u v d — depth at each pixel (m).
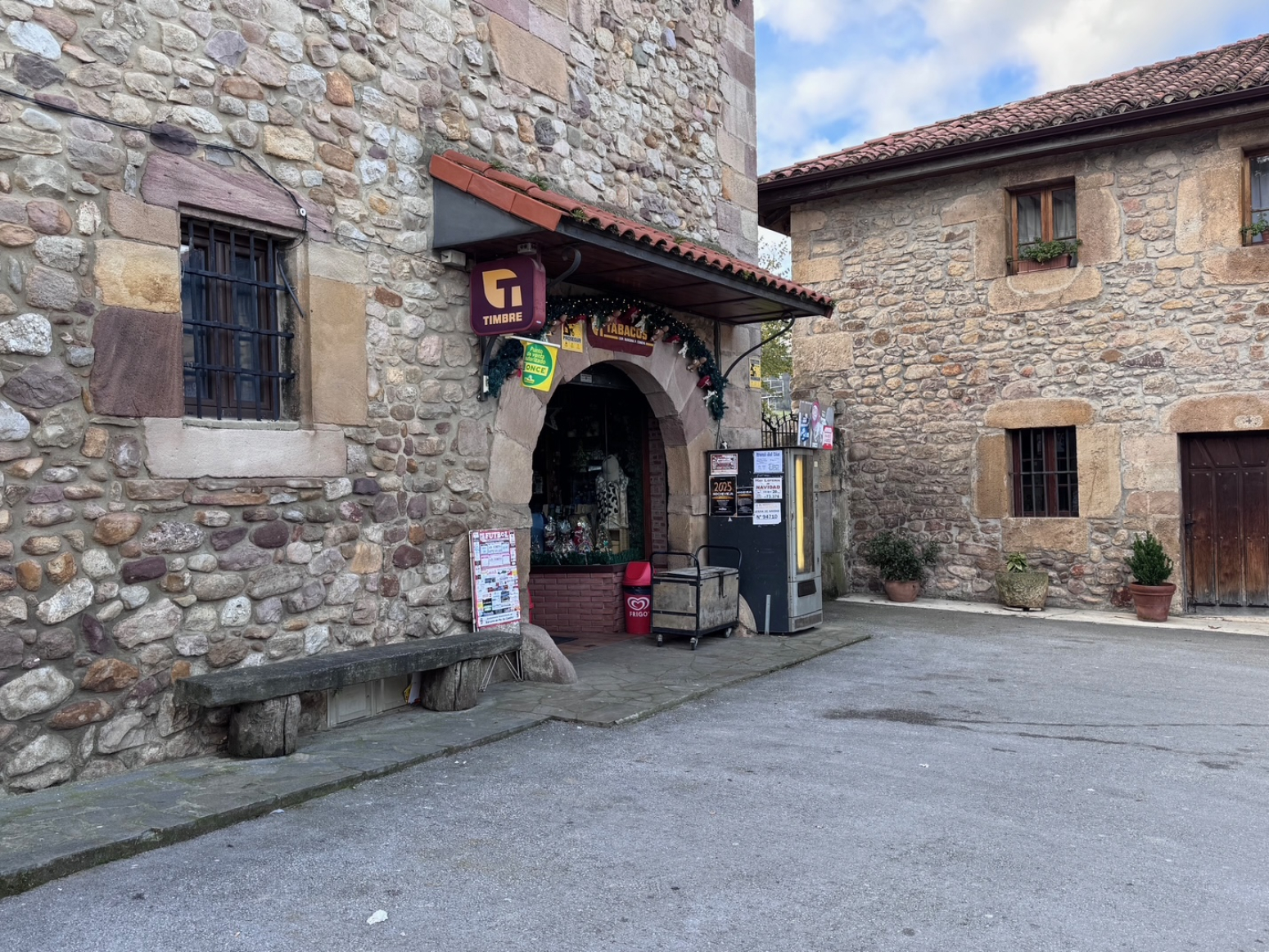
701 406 8.36
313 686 4.49
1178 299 9.51
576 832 3.68
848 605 10.56
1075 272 10.04
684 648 7.51
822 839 3.63
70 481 3.98
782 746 4.92
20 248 3.84
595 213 5.70
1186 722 5.48
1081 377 10.02
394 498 5.45
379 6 5.43
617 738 5.03
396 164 5.51
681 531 8.26
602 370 7.85
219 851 3.43
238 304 4.79
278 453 4.79
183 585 4.37
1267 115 8.84
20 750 3.81
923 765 4.61
